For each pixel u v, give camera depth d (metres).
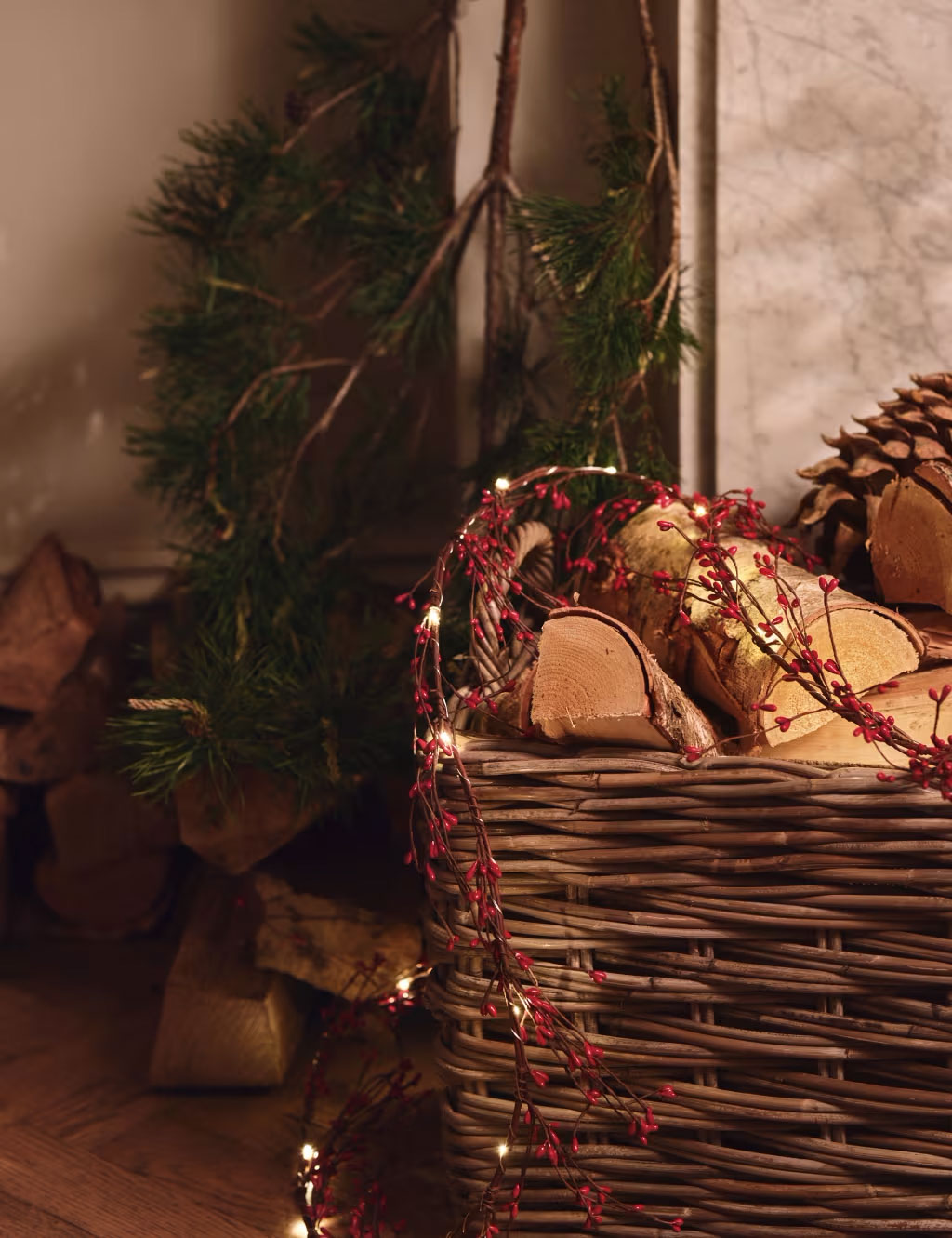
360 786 2.03
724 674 1.52
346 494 2.17
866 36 1.86
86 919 2.22
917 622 1.61
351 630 2.06
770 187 1.88
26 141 2.31
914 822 1.38
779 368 1.90
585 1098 1.48
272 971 1.88
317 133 2.24
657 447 1.93
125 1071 1.89
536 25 2.05
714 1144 1.47
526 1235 1.51
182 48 2.26
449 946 1.47
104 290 2.33
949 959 1.40
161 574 2.37
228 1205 1.66
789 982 1.43
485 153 2.06
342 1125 1.72
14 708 2.16
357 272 2.15
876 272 1.89
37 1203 1.67
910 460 1.66
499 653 1.54
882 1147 1.45
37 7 2.27
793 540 1.63
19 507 2.39
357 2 2.23
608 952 1.46
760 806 1.41
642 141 1.91
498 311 2.02
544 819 1.45
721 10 1.87
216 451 2.00
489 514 1.57
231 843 1.88
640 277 1.87
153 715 1.83
